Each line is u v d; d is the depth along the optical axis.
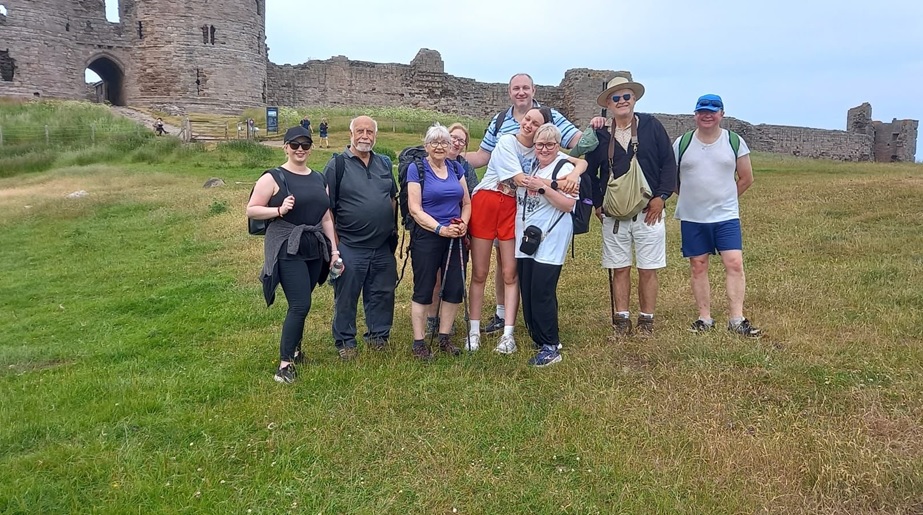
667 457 4.39
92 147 27.36
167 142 27.88
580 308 7.87
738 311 6.64
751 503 3.86
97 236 13.97
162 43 40.16
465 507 3.96
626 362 6.02
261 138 32.12
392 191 6.59
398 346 6.66
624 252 6.69
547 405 5.20
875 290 7.59
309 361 6.36
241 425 5.02
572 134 6.98
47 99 37.69
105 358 6.84
